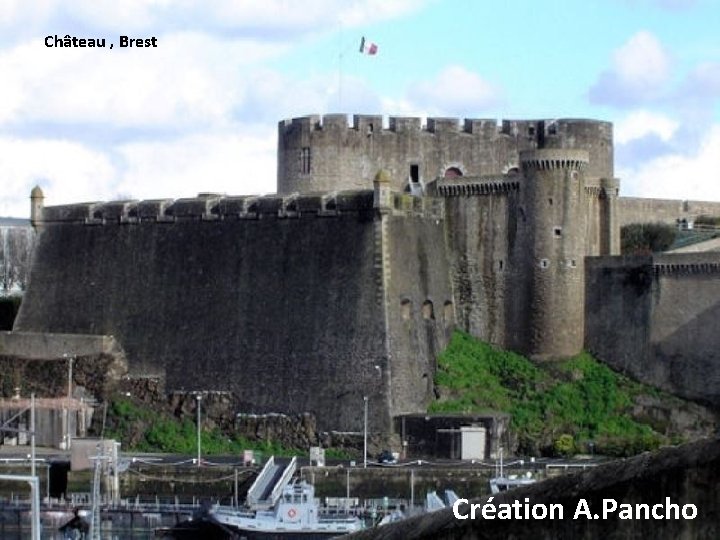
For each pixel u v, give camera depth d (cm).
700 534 7856
